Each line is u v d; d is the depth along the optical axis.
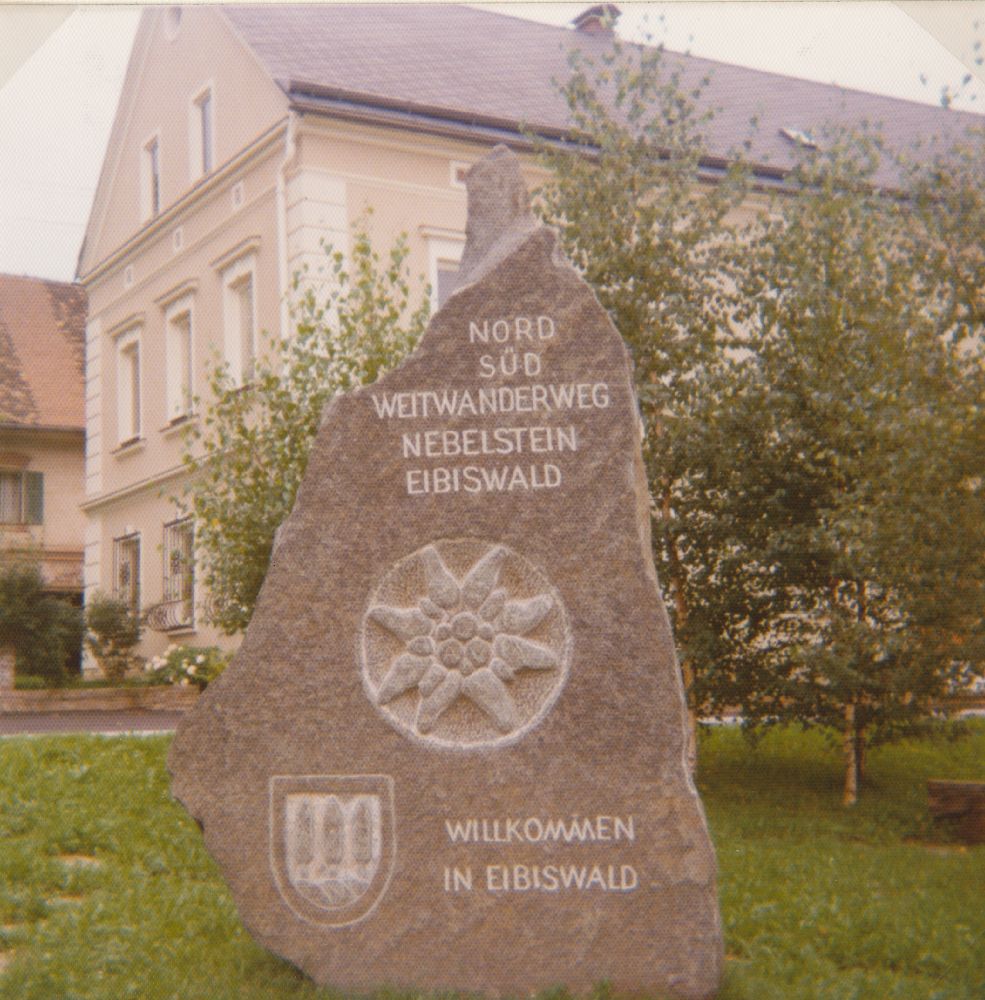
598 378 6.11
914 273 11.73
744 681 13.30
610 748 5.90
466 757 5.97
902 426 11.14
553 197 13.82
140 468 25.20
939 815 11.48
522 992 5.82
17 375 33.75
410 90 20.80
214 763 6.11
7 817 8.90
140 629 24.81
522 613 6.01
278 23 21.81
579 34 24.64
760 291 13.32
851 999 5.84
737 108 23.86
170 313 24.08
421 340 6.21
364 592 6.12
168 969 6.04
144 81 24.59
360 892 5.97
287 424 12.95
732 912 7.46
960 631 11.41
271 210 20.83
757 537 13.23
